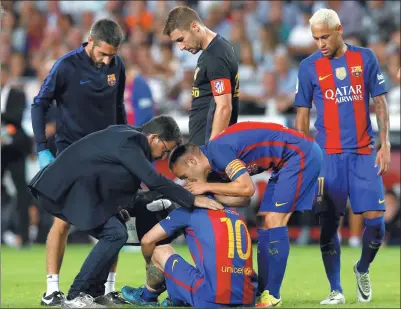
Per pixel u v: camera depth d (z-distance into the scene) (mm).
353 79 20953
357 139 21062
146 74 42281
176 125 18766
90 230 18562
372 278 26969
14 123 35250
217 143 18578
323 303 20328
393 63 39031
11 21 48938
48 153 20812
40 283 25922
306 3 45719
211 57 21250
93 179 18469
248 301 18203
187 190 18281
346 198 21188
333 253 20953
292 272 28156
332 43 20734
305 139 19109
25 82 43281
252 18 46031
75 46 45156
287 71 40031
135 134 18500
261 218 19391
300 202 19172
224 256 17859
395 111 37562
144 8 48281
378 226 21078
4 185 38344
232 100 21984
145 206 20016
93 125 20812
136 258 33281
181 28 21266
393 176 35406
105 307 18391
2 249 36406
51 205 18844
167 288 18453
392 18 44844
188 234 18359
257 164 18922
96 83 20641
